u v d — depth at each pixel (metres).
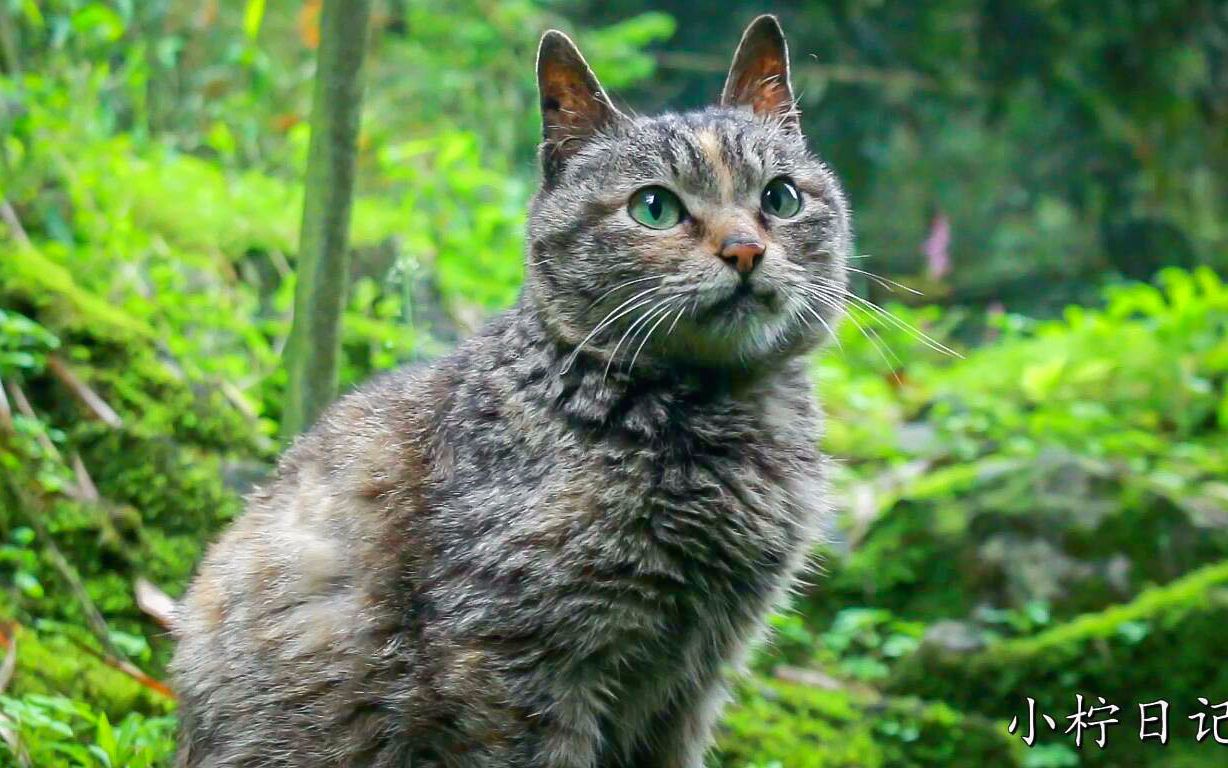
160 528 0.90
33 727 0.77
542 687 0.71
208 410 0.94
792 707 0.90
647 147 0.74
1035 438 1.13
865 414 1.16
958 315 1.40
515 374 0.73
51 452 0.88
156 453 0.91
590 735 0.72
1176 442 1.17
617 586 0.71
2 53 1.13
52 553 0.85
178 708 0.76
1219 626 0.90
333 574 0.72
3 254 0.93
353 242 1.07
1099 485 0.97
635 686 0.73
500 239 1.20
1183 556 0.96
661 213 0.73
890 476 1.05
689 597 0.72
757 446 0.74
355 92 0.84
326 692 0.72
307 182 0.84
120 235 1.01
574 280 0.73
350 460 0.74
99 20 1.13
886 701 0.90
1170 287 1.44
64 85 1.13
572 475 0.71
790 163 0.76
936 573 0.97
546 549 0.70
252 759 0.73
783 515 0.74
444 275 1.10
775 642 0.94
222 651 0.73
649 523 0.71
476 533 0.71
